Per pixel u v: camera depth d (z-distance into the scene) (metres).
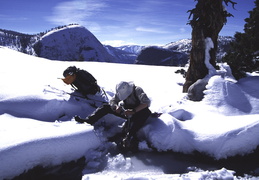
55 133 2.82
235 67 7.42
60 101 3.75
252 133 2.93
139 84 7.18
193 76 5.33
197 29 5.15
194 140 3.06
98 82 6.47
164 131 3.23
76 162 2.84
